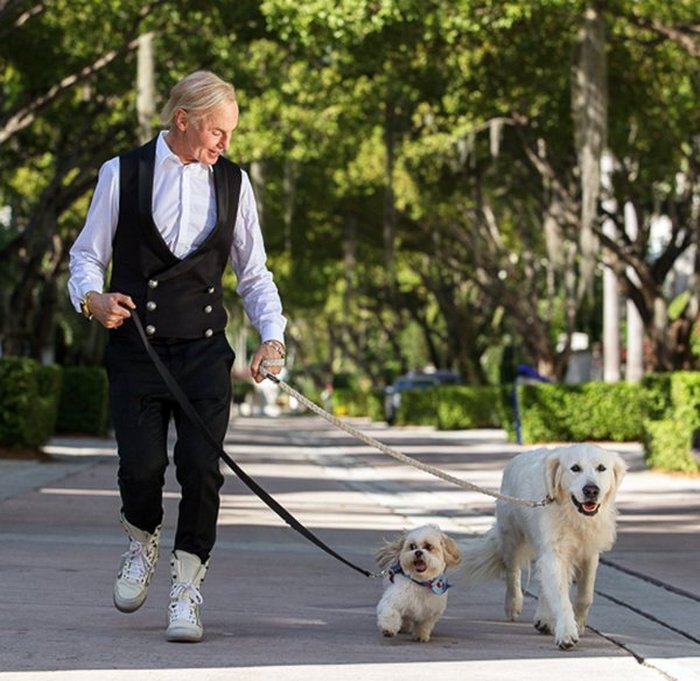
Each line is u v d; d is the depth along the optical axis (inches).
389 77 1337.4
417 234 2169.0
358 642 293.1
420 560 288.7
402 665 267.6
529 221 2042.3
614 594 391.9
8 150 1596.9
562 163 1533.0
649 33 1284.4
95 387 1514.5
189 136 281.0
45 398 1098.1
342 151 1699.1
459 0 1066.1
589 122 1106.1
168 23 1309.1
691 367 1445.6
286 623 319.0
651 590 401.1
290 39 1197.1
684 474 949.8
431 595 293.7
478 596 382.3
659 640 311.3
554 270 1747.0
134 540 297.9
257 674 254.8
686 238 1466.5
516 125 1445.6
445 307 2427.4
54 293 1617.9
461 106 1358.3
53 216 1488.7
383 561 302.5
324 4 1066.7
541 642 303.7
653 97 1325.0
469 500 753.6
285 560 454.9
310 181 1929.1
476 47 1244.5
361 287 2874.0
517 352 2539.4
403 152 1589.6
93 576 397.1
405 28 1154.0
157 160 284.8
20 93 1600.6
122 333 284.0
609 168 1472.7
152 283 283.4
